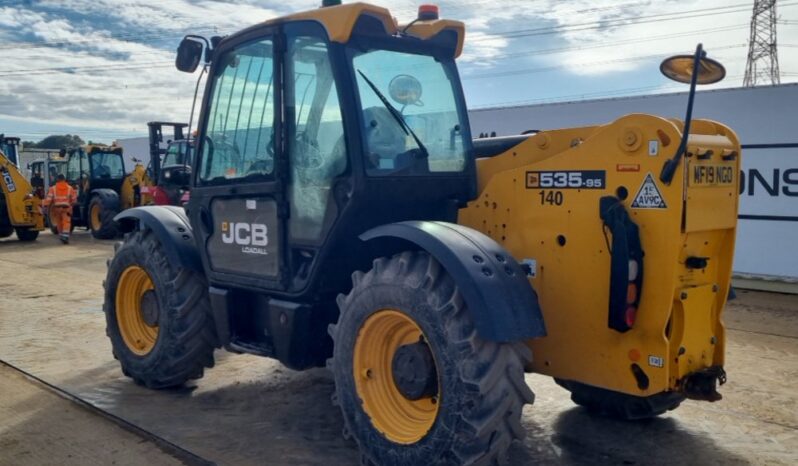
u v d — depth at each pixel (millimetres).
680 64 3453
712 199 3459
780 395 4984
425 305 3301
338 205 3807
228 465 3818
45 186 23859
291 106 4047
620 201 3391
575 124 10875
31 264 12250
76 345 6355
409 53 4113
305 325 4062
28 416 4566
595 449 4039
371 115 3857
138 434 4258
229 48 4488
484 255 3342
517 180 3812
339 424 4430
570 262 3590
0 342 6453
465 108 4359
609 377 3492
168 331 4926
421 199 3998
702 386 3502
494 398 3186
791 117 8969
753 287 9438
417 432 3459
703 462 3865
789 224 9102
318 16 3842
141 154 28453
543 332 3268
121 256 5344
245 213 4367
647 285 3328
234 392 5059
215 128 4621
